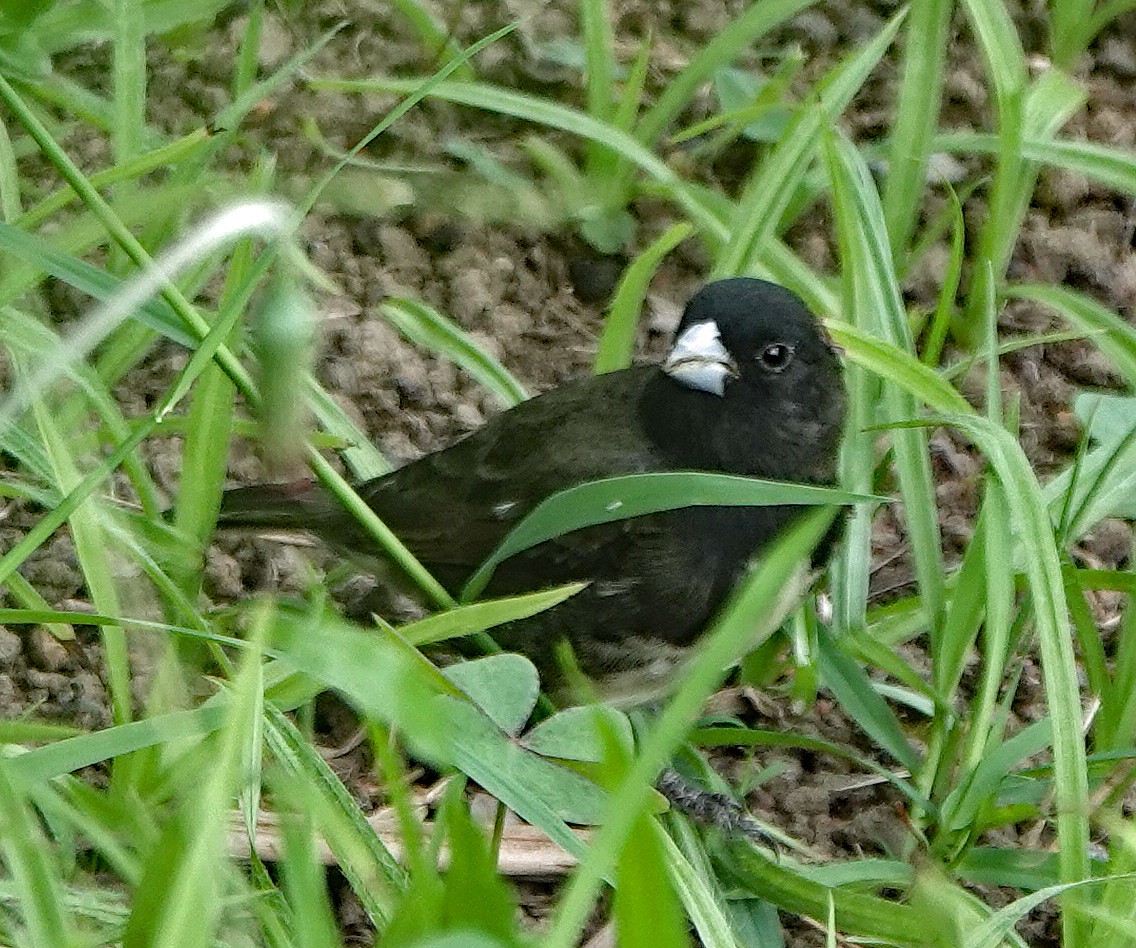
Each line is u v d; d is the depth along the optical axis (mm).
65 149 10578
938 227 10156
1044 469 9969
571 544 8078
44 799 6008
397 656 5543
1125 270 10930
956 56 11641
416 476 8594
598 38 10258
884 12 11891
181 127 10945
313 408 8719
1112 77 11883
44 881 5305
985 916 6746
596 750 6160
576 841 5938
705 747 8492
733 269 8891
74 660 8344
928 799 7852
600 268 10703
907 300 10664
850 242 8703
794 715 8617
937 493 9836
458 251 10656
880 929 6855
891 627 8562
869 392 8633
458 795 6148
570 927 4676
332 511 8508
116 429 7629
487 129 11195
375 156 10992
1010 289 9852
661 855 4766
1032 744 7383
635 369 8656
